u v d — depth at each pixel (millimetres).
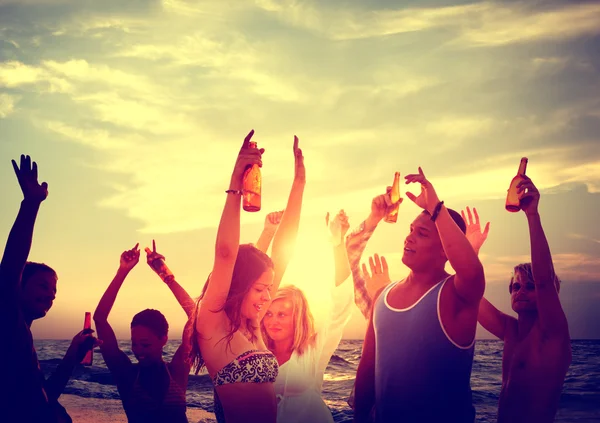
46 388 3205
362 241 3438
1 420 2779
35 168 2926
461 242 2598
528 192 3203
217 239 2545
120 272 3736
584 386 10133
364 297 3371
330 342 3164
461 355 2727
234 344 2525
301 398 3053
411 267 2895
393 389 2801
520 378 3314
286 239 3221
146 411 3547
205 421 7133
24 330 2869
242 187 2584
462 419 2721
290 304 3141
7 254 2832
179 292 3662
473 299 2639
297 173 3309
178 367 3666
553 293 3176
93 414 7074
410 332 2787
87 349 3385
